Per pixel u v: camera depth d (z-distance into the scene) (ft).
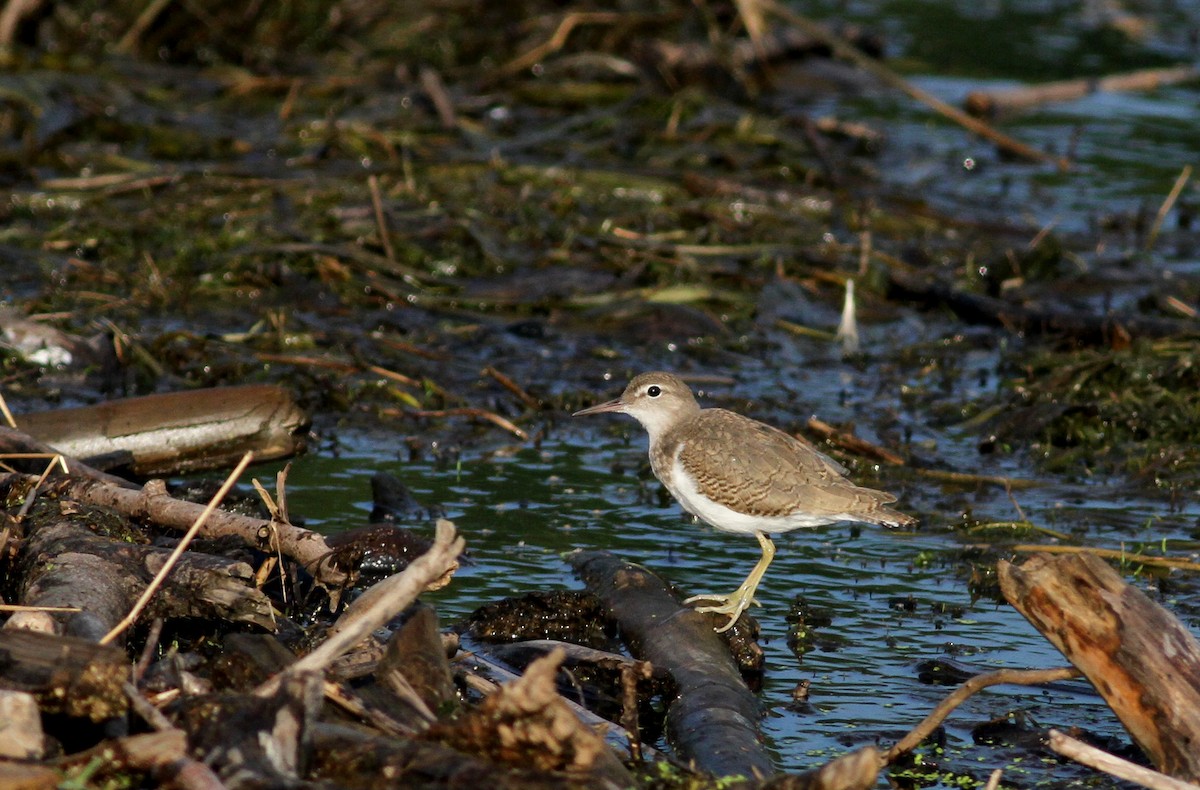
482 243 55.57
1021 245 60.64
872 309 54.65
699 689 27.73
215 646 27.99
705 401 45.85
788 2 99.76
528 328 50.90
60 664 21.65
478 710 21.24
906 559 36.60
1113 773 21.77
